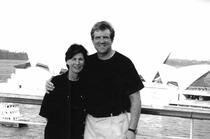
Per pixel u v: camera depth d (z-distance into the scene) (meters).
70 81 2.43
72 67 2.38
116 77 2.35
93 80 2.39
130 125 2.36
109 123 2.38
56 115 2.42
